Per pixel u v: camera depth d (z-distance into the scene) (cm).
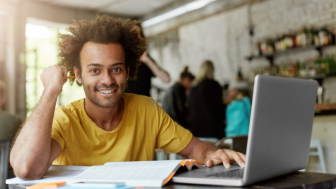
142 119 122
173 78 680
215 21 588
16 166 86
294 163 80
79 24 111
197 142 129
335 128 287
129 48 127
